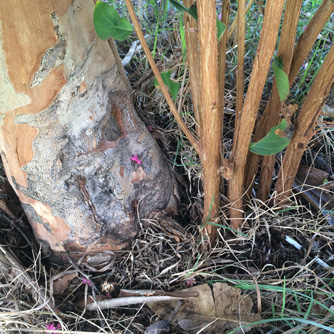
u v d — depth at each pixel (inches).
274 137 15.1
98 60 15.3
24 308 18.0
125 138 17.6
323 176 21.6
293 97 24.2
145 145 18.6
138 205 19.3
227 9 14.5
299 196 22.2
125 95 17.5
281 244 20.3
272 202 20.9
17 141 15.6
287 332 16.5
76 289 19.0
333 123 16.6
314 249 20.2
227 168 16.2
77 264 19.3
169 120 23.0
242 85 14.8
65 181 16.6
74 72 14.4
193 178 21.8
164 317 17.8
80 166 16.5
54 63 13.7
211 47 11.6
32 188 17.1
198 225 20.5
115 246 19.3
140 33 12.2
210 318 17.5
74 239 18.4
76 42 14.0
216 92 13.0
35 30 12.7
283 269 18.5
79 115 15.4
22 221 20.6
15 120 14.8
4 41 12.5
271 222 20.5
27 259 20.0
